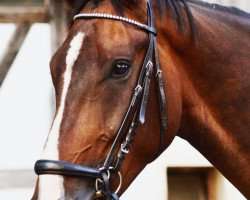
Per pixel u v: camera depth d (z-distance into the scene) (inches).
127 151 102.0
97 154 99.5
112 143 100.7
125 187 104.5
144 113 102.9
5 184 208.5
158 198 196.1
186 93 111.0
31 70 222.5
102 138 99.7
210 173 200.4
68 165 96.7
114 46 100.5
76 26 103.2
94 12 103.7
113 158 101.1
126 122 101.3
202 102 112.7
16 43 191.8
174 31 109.2
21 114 221.9
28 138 221.5
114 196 100.3
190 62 111.0
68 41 102.1
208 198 201.0
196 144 115.5
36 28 220.4
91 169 98.5
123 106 100.9
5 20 189.6
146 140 105.0
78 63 99.7
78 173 97.3
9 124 221.6
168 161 197.3
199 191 201.6
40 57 221.8
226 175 116.7
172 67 109.0
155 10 108.4
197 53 110.8
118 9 103.4
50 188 96.0
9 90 222.7
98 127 99.3
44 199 95.4
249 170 115.6
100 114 99.4
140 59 103.7
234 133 114.2
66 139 97.7
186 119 113.0
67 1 108.2
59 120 98.3
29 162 220.1
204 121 112.5
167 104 106.6
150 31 104.9
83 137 98.3
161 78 105.6
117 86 100.5
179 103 108.8
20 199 209.8
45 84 221.6
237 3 206.4
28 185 209.3
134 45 102.3
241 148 114.8
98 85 99.4
